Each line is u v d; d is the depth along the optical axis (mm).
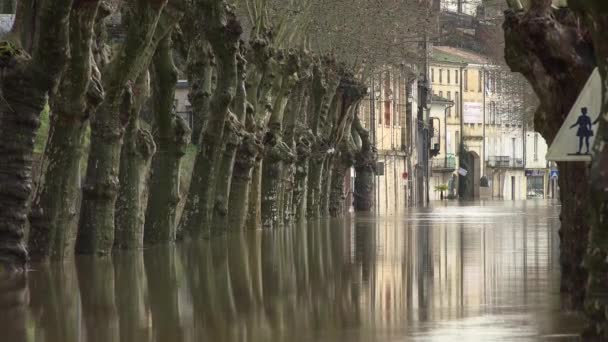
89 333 40844
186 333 40938
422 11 184625
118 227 82625
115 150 75562
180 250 84625
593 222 30688
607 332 30500
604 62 30422
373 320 44250
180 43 99125
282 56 129750
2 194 63000
